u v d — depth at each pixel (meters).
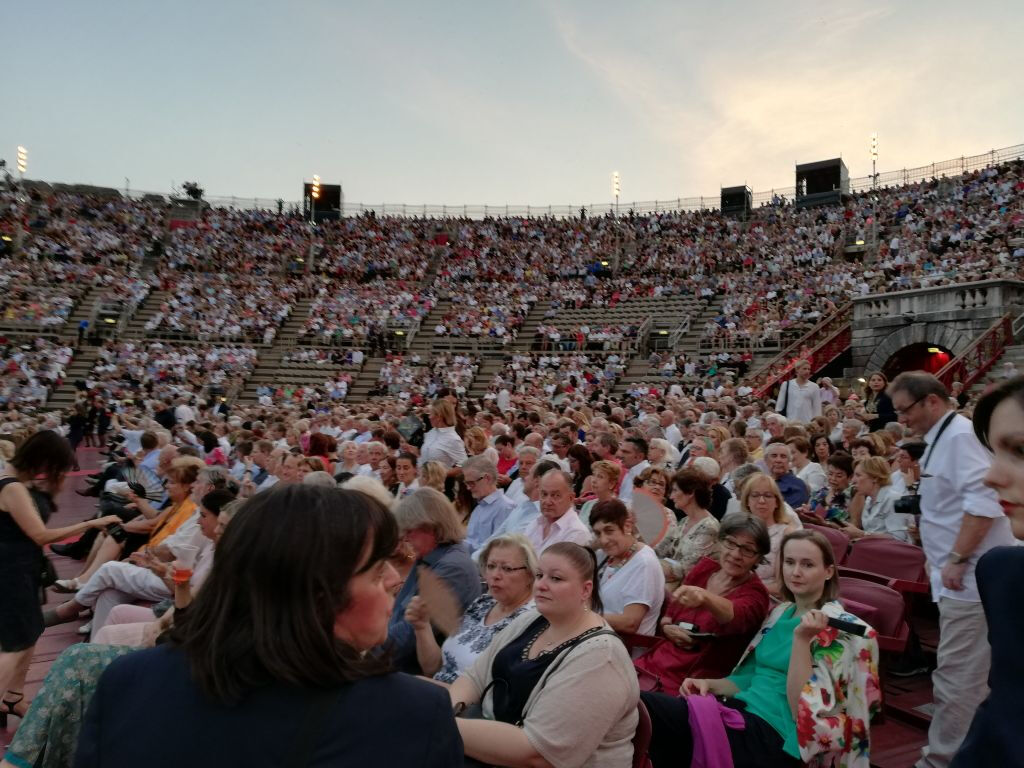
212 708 1.30
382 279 46.12
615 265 43.28
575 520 5.58
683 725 3.45
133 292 39.75
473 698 3.30
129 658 1.45
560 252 46.50
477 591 4.39
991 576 1.45
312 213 53.66
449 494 8.30
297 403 28.88
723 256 40.28
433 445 9.43
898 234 35.72
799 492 7.01
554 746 2.65
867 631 3.40
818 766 3.33
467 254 48.03
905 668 5.64
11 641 4.48
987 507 3.76
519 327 38.81
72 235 45.34
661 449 8.37
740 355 28.56
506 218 52.75
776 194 49.75
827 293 30.12
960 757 1.37
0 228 43.97
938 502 4.09
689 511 5.77
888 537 5.90
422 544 4.46
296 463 7.93
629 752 2.86
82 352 34.66
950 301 21.55
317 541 1.40
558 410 18.53
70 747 2.66
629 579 4.54
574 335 35.47
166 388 31.19
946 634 3.93
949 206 35.19
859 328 24.12
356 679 1.36
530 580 3.81
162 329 37.62
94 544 8.04
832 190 45.91
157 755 1.27
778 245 39.44
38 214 46.97
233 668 1.31
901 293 22.98
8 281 38.53
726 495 6.93
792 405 12.35
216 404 29.58
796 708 3.33
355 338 38.12
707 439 9.04
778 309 30.75
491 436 11.96
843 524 6.87
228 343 37.22
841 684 3.33
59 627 7.16
